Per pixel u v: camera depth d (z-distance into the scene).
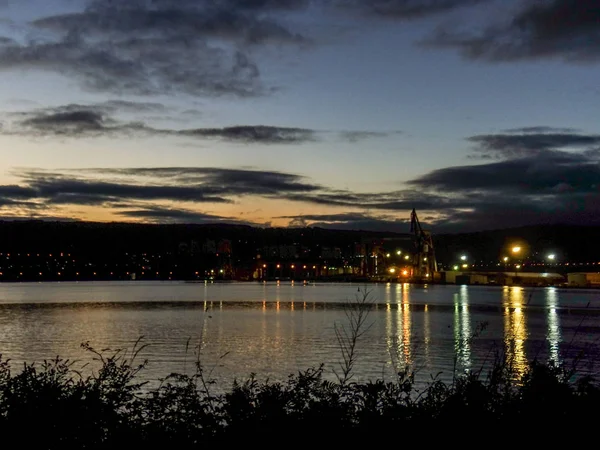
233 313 96.38
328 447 7.57
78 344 52.00
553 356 35.81
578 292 191.12
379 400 8.37
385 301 136.25
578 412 8.09
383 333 58.91
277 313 95.81
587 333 61.75
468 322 76.00
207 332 62.28
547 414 8.03
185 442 7.88
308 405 8.27
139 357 37.47
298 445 7.63
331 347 45.50
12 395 8.30
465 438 7.70
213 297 162.38
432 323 74.31
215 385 25.14
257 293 191.88
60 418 8.05
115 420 8.14
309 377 8.82
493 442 7.66
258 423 7.88
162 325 73.38
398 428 7.82
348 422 8.04
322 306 116.62
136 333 62.41
